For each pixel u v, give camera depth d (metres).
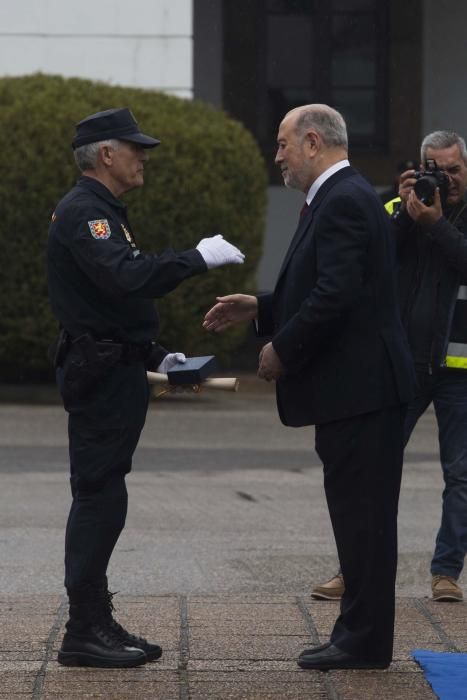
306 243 11.17
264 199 33.78
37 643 11.98
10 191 31.70
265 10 42.38
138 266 10.91
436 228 14.00
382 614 11.09
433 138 14.44
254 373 39.78
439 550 14.16
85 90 32.75
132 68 34.44
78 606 11.26
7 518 19.17
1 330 32.47
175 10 34.34
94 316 11.21
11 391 33.62
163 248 32.19
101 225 11.09
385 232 11.16
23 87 32.72
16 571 15.79
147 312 11.41
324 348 11.15
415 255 14.52
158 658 11.48
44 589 14.82
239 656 11.56
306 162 11.29
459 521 14.11
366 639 11.09
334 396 11.09
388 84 42.44
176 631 12.42
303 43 42.53
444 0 42.03
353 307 11.05
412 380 11.25
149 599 13.85
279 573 15.82
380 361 11.09
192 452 26.03
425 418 31.94
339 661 11.13
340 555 11.23
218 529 18.55
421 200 13.95
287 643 11.99
